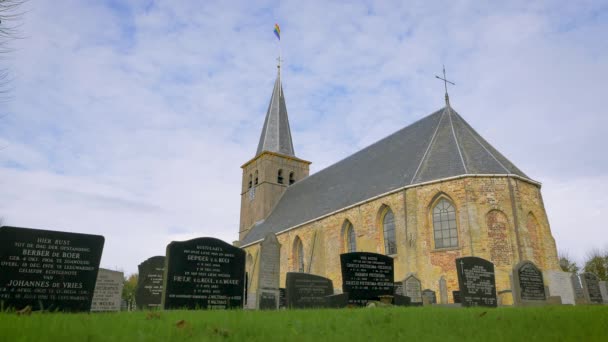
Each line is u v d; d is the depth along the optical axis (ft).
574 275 65.51
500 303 69.87
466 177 82.84
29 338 12.85
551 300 51.90
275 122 184.65
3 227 30.09
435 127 103.55
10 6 26.18
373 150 127.44
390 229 93.66
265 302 48.21
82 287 31.65
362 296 49.73
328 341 14.94
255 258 140.77
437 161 91.91
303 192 149.89
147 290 60.95
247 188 181.37
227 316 21.29
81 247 32.19
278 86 196.13
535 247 83.51
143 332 15.19
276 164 174.50
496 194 81.61
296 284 45.88
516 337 15.94
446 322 20.34
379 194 96.07
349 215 104.06
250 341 14.70
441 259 81.10
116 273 49.08
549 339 15.49
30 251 30.60
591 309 28.32
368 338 15.93
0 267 29.55
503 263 77.15
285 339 14.96
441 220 84.69
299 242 123.85
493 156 87.51
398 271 86.94
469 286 49.49
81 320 17.90
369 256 51.70
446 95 109.19
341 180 128.06
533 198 86.07
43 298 30.32
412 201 87.25
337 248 105.70
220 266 39.93
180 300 37.29
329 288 47.70
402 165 101.35
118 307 48.39
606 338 15.29
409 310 28.86
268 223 153.48
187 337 14.83
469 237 79.05
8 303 29.27
